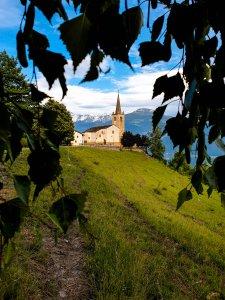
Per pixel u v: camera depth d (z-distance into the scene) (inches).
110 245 487.5
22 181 44.1
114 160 3006.9
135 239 617.0
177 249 641.0
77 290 356.2
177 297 375.9
